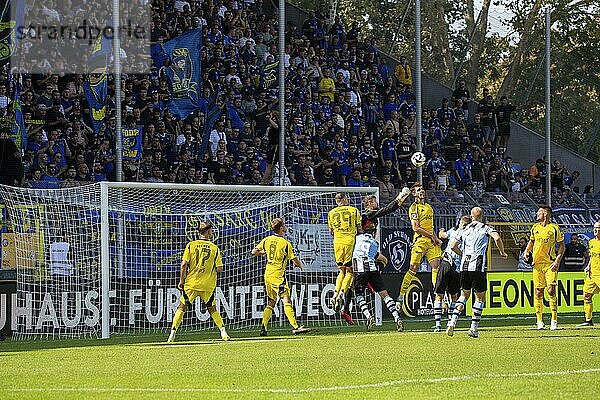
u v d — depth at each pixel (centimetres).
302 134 9425
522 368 4097
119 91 7269
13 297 6488
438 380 3688
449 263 6369
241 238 7375
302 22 11156
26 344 5959
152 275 6962
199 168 8700
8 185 7350
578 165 11394
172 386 3625
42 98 8044
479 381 3653
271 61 9625
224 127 8931
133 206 7050
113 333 6731
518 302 8256
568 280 8638
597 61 11888
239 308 7294
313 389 3475
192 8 9481
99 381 3797
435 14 12225
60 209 6719
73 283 6669
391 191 8619
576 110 11750
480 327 6894
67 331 6619
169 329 7006
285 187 7125
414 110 10581
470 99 11425
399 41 12219
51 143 7950
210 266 5972
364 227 6688
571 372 3934
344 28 12506
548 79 9569
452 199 8775
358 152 9800
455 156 10431
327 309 7569
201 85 9069
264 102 9331
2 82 7844
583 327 6838
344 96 10050
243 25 9888
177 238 7106
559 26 11906
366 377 3809
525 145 11238
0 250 6531
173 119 8619
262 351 5062
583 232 9306
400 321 6394
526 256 6700
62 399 3294
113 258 6831
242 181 8719
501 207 8944
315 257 7575
